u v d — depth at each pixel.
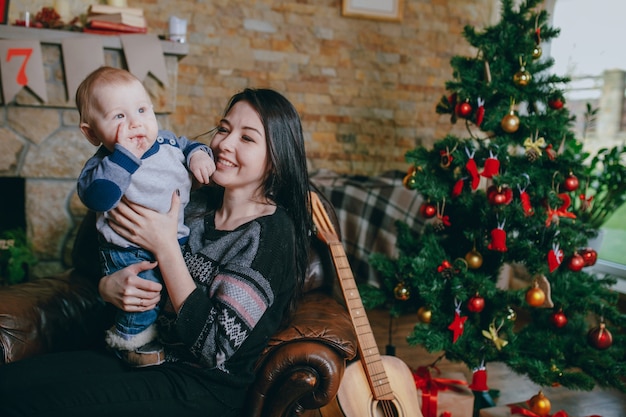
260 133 1.39
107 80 1.23
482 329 2.23
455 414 2.08
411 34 4.08
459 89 2.26
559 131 2.14
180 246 1.42
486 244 2.20
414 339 2.13
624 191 2.92
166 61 2.94
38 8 2.98
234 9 3.62
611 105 3.28
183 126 3.62
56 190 2.87
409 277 2.23
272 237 1.33
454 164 2.20
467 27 2.27
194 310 1.23
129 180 1.21
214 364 1.24
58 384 1.19
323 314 1.55
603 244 3.36
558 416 1.96
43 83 2.73
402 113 4.14
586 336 2.22
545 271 2.12
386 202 3.45
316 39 3.84
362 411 1.59
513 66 2.18
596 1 3.33
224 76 3.66
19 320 1.54
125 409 1.20
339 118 3.98
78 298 1.75
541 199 2.16
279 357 1.36
